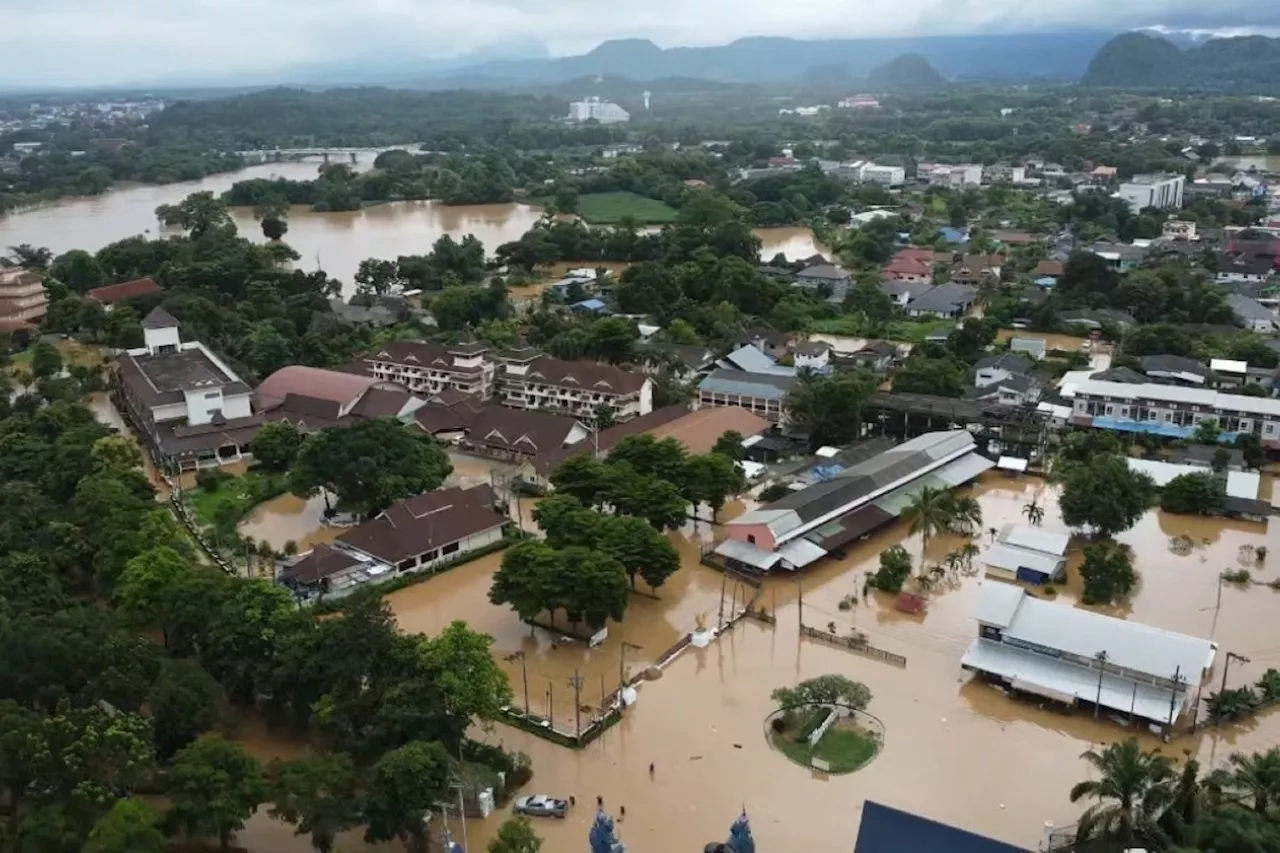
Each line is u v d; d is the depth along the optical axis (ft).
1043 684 319.88
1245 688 319.88
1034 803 276.62
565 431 537.24
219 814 236.22
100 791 237.25
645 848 260.42
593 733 309.01
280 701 309.63
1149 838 231.50
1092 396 553.64
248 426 558.56
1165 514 471.21
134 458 500.74
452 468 498.28
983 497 491.31
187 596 323.98
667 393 615.16
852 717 317.42
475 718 317.63
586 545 385.09
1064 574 410.52
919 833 232.94
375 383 612.29
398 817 244.63
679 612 390.01
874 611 386.73
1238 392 579.48
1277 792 238.07
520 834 239.30
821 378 574.56
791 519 422.41
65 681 280.72
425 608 394.32
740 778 289.33
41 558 368.48
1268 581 405.18
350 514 476.54
